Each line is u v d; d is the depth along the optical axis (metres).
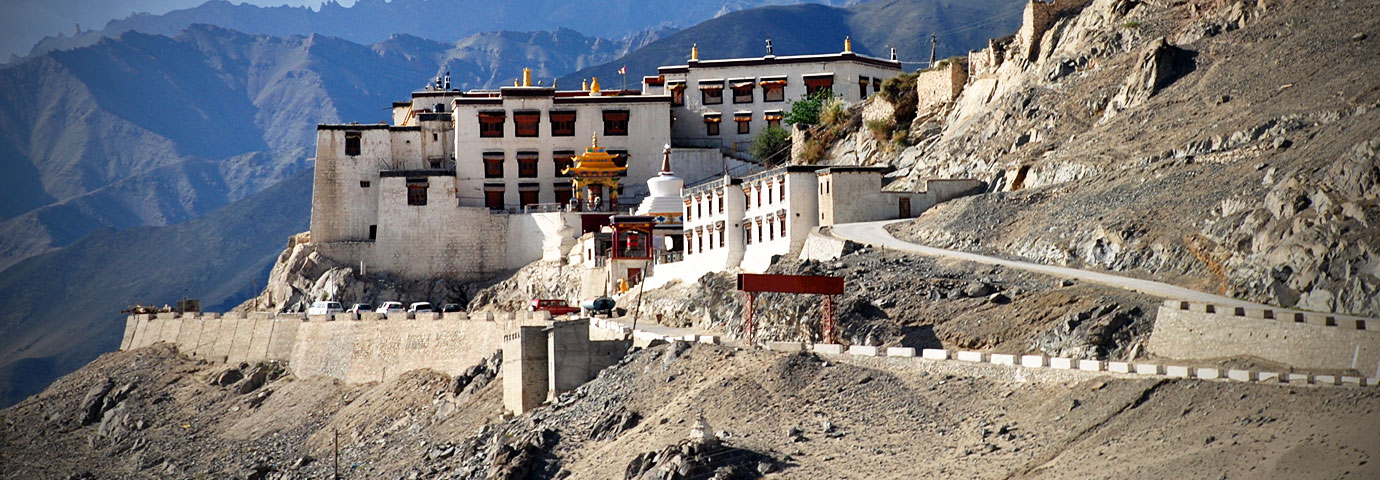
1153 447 67.50
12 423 151.25
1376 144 86.38
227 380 147.50
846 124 160.38
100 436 142.88
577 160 170.88
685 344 95.12
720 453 78.00
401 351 130.88
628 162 176.62
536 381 101.94
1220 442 66.00
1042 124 128.62
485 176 174.75
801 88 184.12
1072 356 83.62
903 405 80.31
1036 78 136.12
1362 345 70.69
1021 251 107.00
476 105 175.25
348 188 175.50
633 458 82.31
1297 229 86.75
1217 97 118.75
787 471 76.31
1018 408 75.88
